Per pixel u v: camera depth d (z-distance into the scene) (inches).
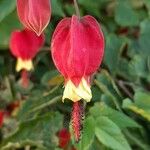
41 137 8.3
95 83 8.3
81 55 5.7
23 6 5.9
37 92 9.1
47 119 8.3
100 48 5.8
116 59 9.3
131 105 8.0
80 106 5.9
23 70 8.6
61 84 8.0
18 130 8.3
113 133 7.4
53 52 5.8
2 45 9.1
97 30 5.8
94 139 7.9
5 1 8.5
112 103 8.0
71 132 7.2
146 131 8.7
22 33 8.3
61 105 8.6
